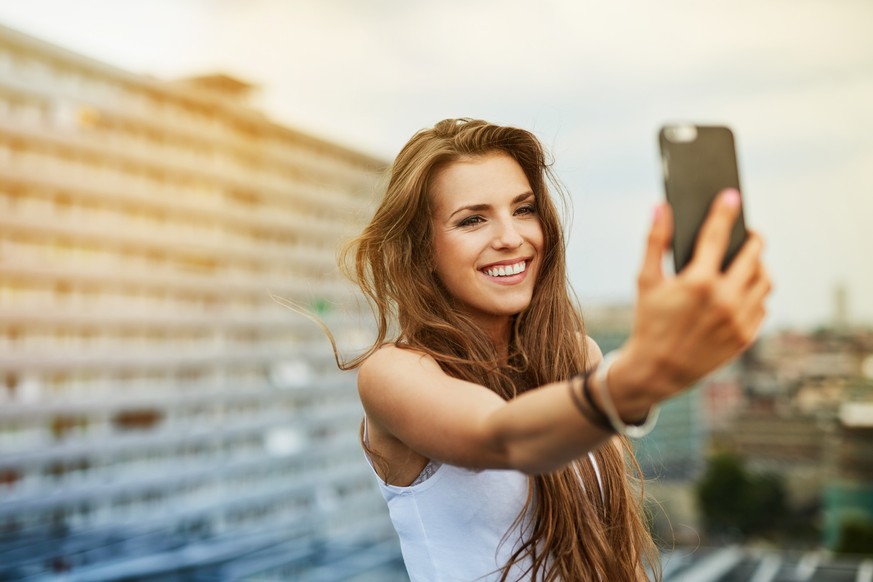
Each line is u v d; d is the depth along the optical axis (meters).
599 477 1.04
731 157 0.51
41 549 6.31
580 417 0.52
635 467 1.18
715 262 0.46
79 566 6.25
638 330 0.49
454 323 0.98
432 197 0.96
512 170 0.96
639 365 0.48
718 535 17.69
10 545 6.14
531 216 0.98
